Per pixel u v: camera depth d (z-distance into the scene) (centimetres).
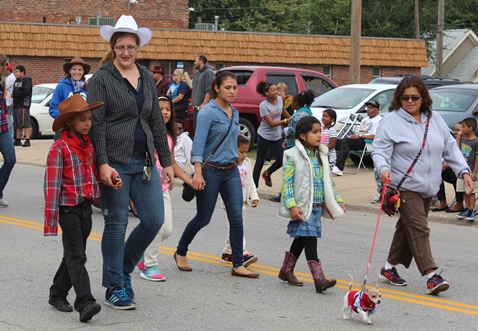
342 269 878
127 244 693
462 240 1105
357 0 2278
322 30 5981
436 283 762
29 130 2162
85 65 1088
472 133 1249
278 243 1016
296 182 752
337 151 1717
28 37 3125
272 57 3450
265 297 744
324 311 700
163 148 690
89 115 627
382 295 767
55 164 621
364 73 3653
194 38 3334
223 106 806
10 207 1240
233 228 817
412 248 769
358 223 1223
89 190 632
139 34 665
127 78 659
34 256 891
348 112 1778
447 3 6222
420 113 776
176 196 1455
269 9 6719
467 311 716
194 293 752
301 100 1312
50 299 679
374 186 1541
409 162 764
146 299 724
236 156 809
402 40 3716
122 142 653
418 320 682
